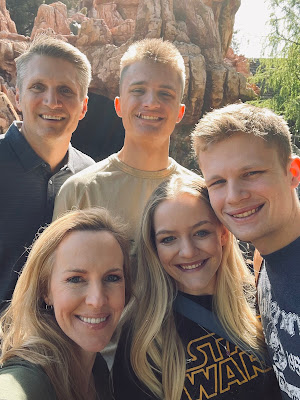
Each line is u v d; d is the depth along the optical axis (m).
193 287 0.54
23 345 0.45
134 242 0.67
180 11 4.51
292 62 4.48
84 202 0.72
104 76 4.21
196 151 0.49
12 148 0.81
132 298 0.58
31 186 0.81
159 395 0.51
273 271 0.46
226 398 0.50
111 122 4.88
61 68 0.81
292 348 0.43
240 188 0.45
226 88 4.35
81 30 4.46
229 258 0.58
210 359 0.52
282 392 0.47
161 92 0.74
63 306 0.45
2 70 4.05
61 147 0.85
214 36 4.55
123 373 0.54
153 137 0.74
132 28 4.56
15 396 0.34
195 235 0.55
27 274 0.48
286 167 0.46
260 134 0.44
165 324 0.54
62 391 0.43
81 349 0.48
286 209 0.45
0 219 0.78
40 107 0.81
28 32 7.21
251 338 0.55
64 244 0.47
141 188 0.74
